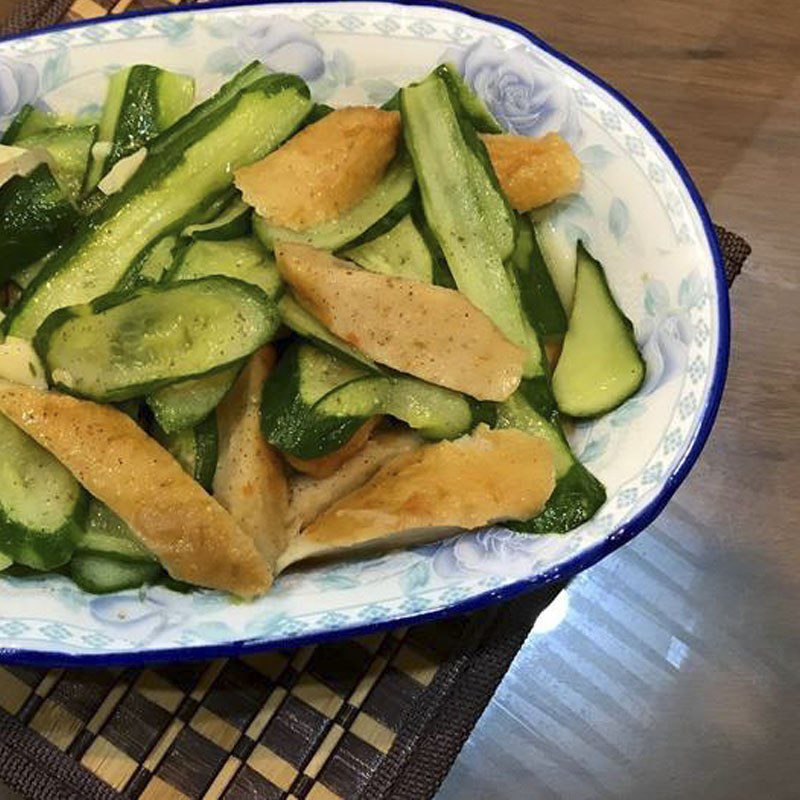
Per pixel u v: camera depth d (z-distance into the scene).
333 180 0.42
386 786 0.42
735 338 0.50
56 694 0.43
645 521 0.39
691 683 0.46
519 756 0.45
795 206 0.51
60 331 0.40
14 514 0.40
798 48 0.53
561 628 0.47
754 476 0.48
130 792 0.42
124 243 0.42
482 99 0.45
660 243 0.43
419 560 0.40
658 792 0.45
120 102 0.45
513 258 0.44
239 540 0.39
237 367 0.40
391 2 0.45
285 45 0.45
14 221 0.43
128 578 0.41
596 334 0.43
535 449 0.41
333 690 0.43
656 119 0.52
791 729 0.46
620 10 0.54
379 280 0.41
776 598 0.47
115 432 0.40
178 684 0.43
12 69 0.45
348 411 0.40
